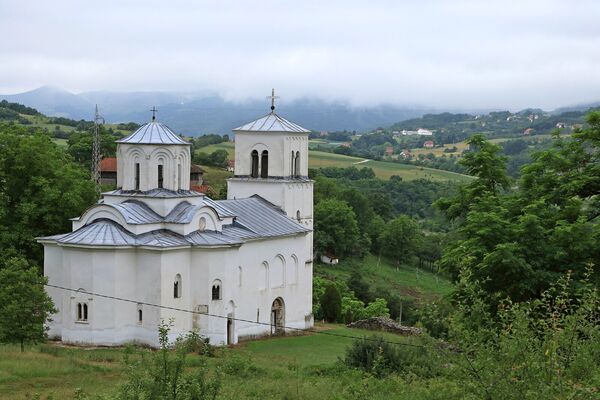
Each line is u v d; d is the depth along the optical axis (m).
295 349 66.19
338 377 45.81
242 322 69.19
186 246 63.31
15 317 54.09
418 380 35.75
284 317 75.56
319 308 93.25
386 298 118.25
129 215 63.75
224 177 180.38
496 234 46.38
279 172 80.06
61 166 82.31
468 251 45.38
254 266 70.81
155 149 66.88
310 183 82.81
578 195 51.19
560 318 26.03
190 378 25.58
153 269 61.94
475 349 23.03
